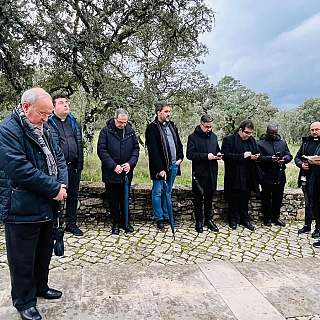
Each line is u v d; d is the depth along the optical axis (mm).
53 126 3445
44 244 2232
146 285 2631
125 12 7961
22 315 2080
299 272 2949
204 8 8320
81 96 8922
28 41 6590
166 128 4086
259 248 3627
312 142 4113
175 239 3832
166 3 8062
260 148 4363
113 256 3301
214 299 2428
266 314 2244
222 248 3596
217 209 4645
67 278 2727
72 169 3711
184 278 2773
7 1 5859
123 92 7949
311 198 4070
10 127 1896
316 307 2357
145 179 6984
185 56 9195
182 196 4551
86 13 7348
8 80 6871
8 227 1979
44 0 6465
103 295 2453
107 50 8039
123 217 4172
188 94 9883
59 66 7121
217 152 4223
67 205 3877
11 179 1916
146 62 8891
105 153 3805
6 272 2834
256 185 4270
